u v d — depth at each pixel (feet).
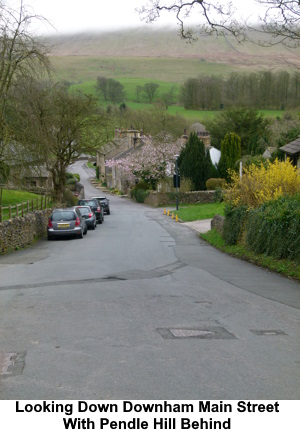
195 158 192.24
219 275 42.83
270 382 16.88
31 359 19.34
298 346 21.38
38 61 72.43
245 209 61.31
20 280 40.04
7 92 71.20
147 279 40.52
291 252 44.45
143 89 394.52
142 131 274.77
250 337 22.82
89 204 116.47
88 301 31.17
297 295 33.50
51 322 25.58
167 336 22.82
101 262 51.78
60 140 132.57
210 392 15.96
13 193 133.18
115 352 20.22
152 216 138.82
